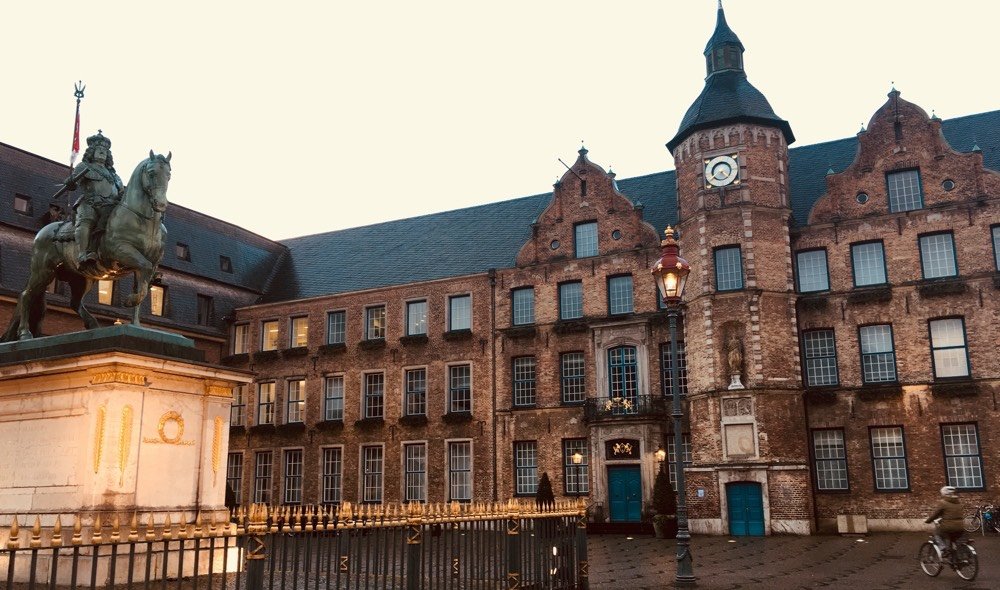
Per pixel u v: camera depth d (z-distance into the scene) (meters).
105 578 10.89
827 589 15.93
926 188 33.00
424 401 40.09
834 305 33.38
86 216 13.48
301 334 44.00
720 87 35.47
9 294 34.31
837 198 34.28
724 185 33.62
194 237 45.06
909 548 24.56
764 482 30.84
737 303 32.38
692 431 32.94
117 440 11.49
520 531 11.51
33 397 12.36
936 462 30.91
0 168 37.12
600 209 38.31
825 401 32.72
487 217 44.56
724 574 18.70
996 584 16.14
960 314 31.58
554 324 37.75
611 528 33.75
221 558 12.55
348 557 8.82
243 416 44.00
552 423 37.00
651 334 35.84
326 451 41.59
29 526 11.69
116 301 39.38
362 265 45.53
